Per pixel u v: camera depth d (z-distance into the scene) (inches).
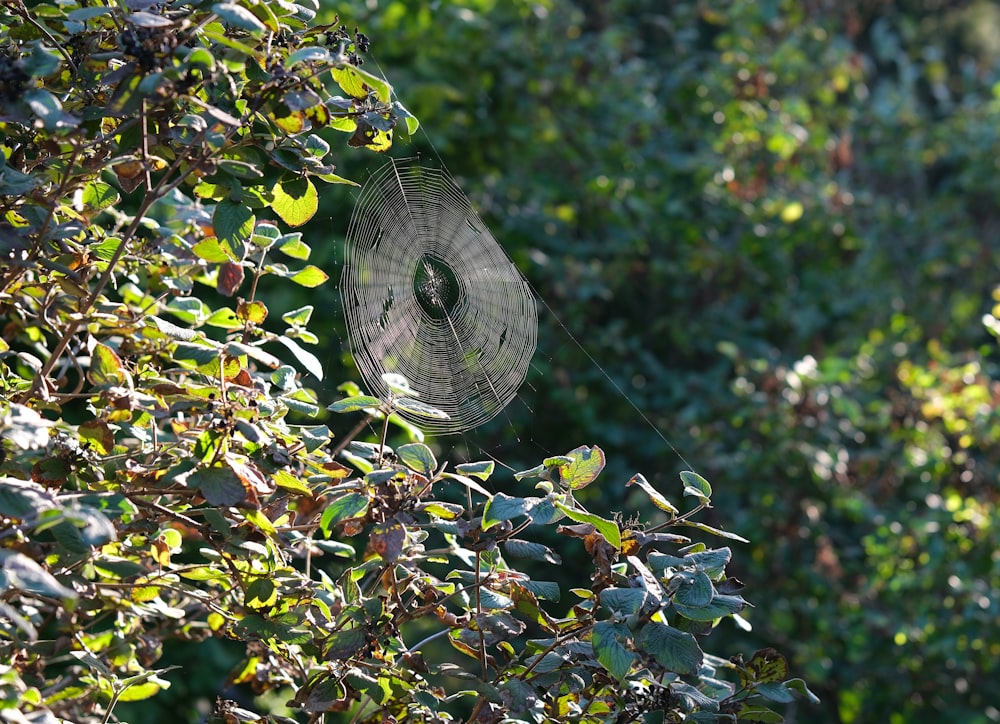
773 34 291.7
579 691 87.3
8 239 79.7
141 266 101.0
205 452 78.6
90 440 80.6
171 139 85.6
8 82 69.9
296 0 106.3
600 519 76.1
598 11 287.6
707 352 257.9
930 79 514.0
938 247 337.4
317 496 86.0
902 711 223.9
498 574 90.1
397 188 129.3
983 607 202.5
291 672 103.4
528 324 126.9
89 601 93.4
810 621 225.6
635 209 249.6
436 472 91.0
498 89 256.5
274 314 191.6
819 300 282.8
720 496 234.8
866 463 232.7
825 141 301.4
